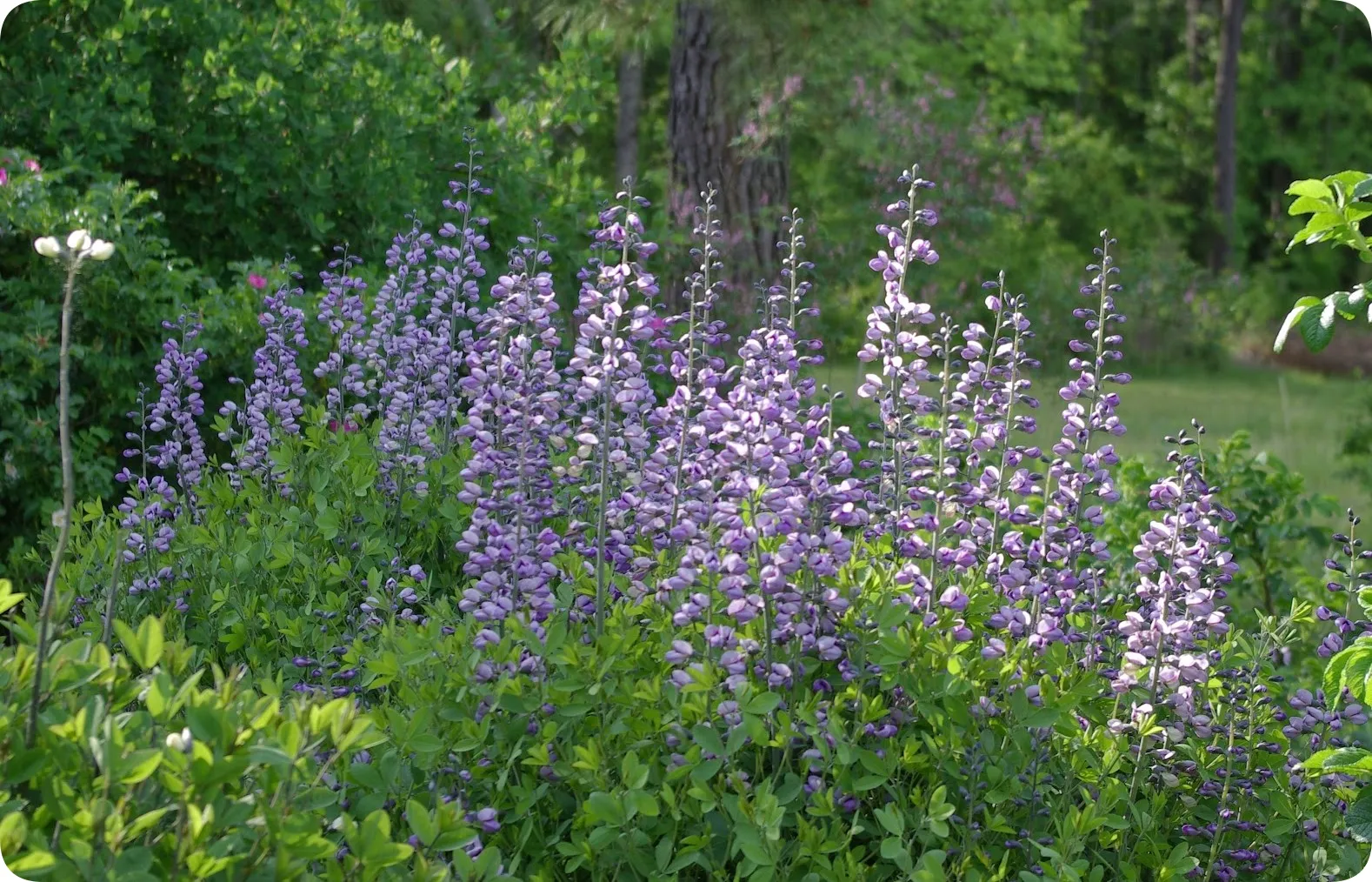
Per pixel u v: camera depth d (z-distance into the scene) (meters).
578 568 3.51
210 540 4.27
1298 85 28.03
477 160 7.86
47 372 5.63
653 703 3.03
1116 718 3.28
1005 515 3.41
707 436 3.31
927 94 16.25
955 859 3.05
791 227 3.69
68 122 6.89
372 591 3.80
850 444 3.22
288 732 2.21
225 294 6.22
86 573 4.23
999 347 3.43
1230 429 14.41
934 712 3.02
